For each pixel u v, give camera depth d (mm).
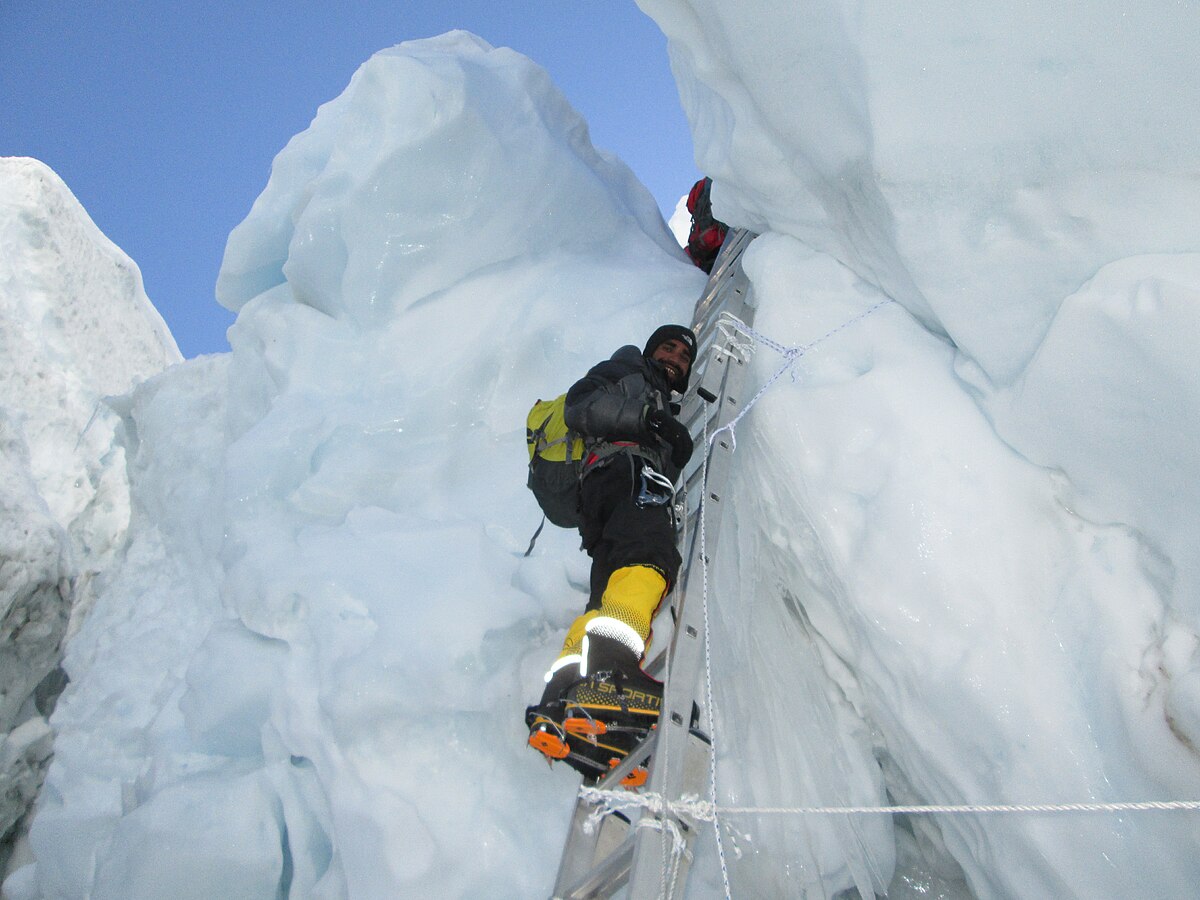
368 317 4117
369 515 3523
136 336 7004
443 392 3840
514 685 3000
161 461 4996
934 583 2201
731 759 2822
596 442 2684
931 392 2471
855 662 2492
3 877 3963
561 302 4000
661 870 1975
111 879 3170
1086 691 2014
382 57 4223
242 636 3463
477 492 3654
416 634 2986
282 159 4852
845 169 2506
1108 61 1928
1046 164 2061
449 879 2672
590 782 2457
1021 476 2258
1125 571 2035
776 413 2621
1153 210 1963
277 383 4227
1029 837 1996
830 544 2393
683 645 2355
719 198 3713
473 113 4090
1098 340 1971
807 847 2615
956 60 2107
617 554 2432
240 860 3107
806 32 2363
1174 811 1823
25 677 4184
